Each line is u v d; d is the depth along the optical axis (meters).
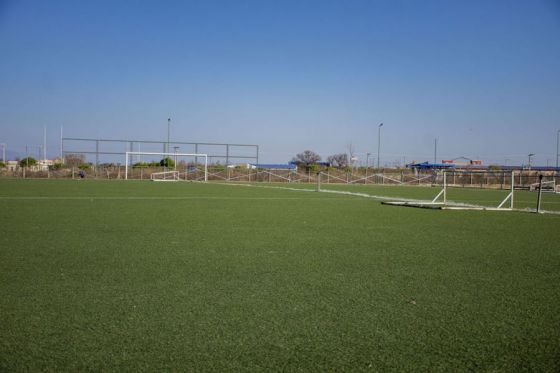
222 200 18.34
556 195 29.44
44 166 52.03
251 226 9.88
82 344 3.20
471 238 8.71
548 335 3.50
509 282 5.15
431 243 7.95
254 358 3.02
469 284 5.03
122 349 3.12
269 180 49.22
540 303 4.32
